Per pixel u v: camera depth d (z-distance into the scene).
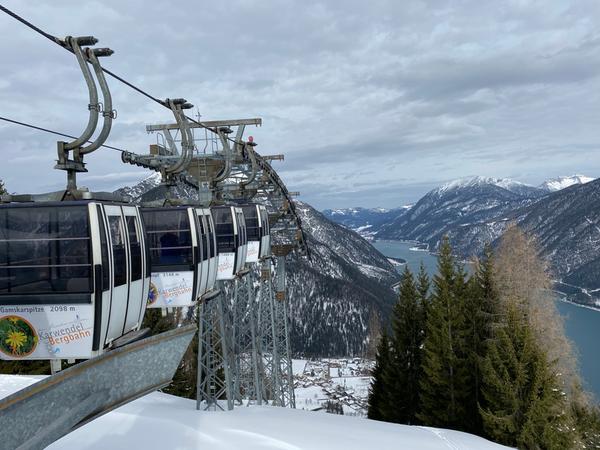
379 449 22.28
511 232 38.62
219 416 24.12
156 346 8.74
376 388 42.91
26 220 8.93
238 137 28.05
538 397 29.09
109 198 10.41
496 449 26.64
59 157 10.25
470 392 33.91
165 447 18.80
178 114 17.95
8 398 5.87
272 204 45.22
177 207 15.16
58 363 9.27
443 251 38.62
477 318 36.00
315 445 20.89
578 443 29.77
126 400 8.04
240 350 30.81
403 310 41.84
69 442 18.69
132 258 10.27
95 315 8.81
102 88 10.77
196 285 14.88
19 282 8.87
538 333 35.38
